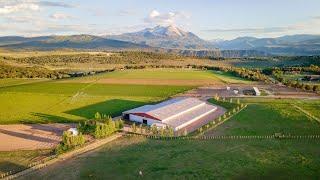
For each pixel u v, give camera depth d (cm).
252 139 9731
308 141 9512
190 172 7338
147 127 11219
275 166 7675
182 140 9694
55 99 16325
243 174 7238
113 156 8369
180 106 13500
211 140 9662
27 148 9225
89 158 8231
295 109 13625
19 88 19475
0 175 7344
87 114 13338
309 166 7669
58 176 7219
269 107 14125
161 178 7050
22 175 7312
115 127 10525
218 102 15738
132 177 7119
